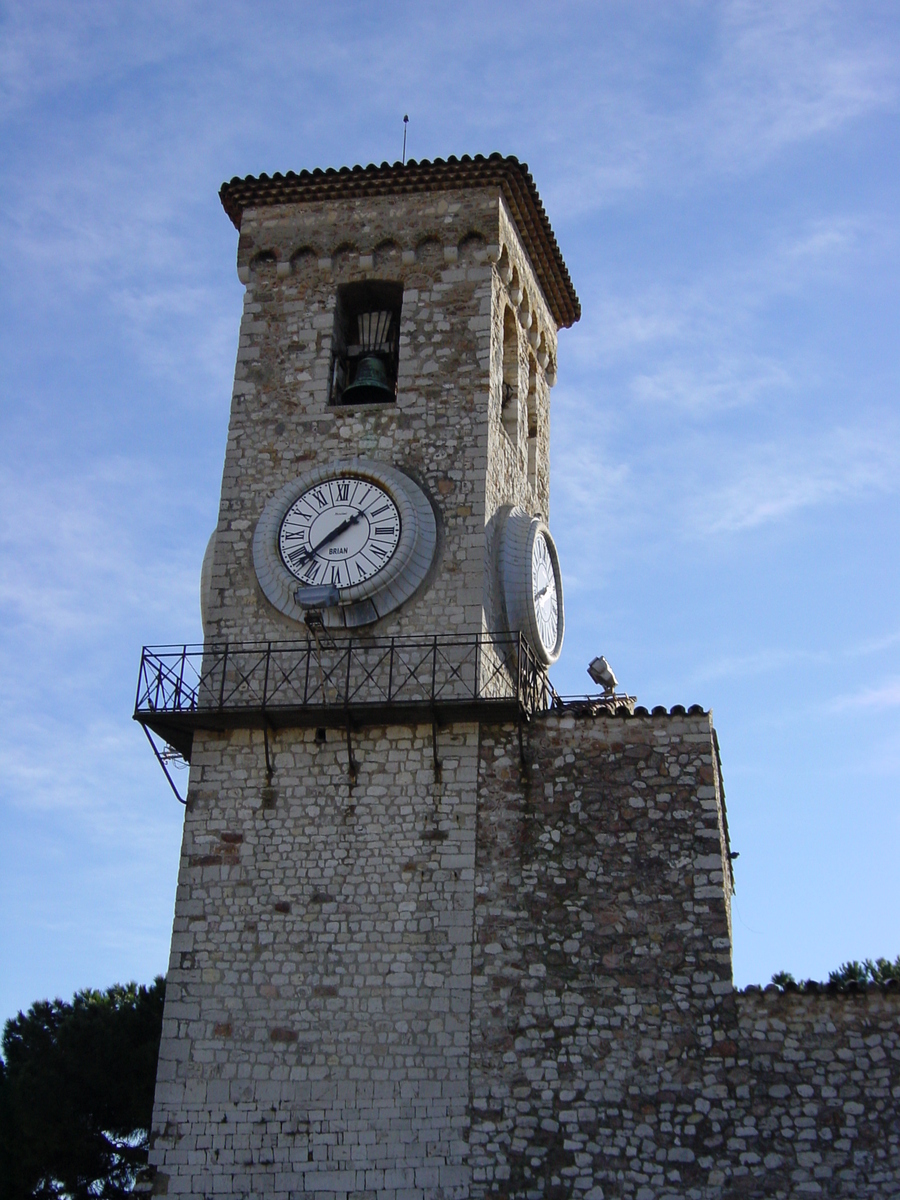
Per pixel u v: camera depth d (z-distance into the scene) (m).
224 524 36.16
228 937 31.69
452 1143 29.48
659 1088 29.36
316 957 31.31
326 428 36.72
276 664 34.22
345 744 33.03
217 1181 29.78
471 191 38.66
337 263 38.56
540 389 42.00
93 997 44.06
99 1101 40.22
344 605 34.44
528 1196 28.95
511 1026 30.20
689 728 32.22
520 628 35.38
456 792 32.28
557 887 31.23
